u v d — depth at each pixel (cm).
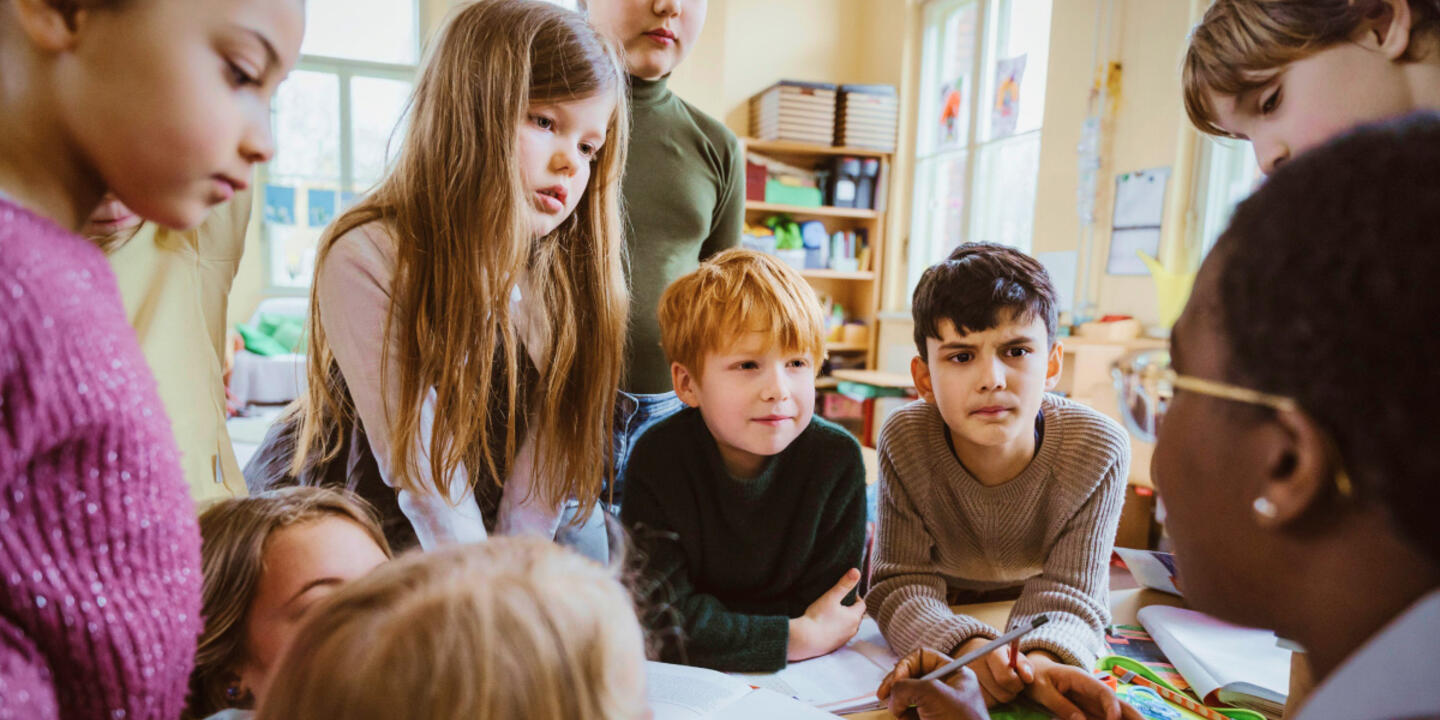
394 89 538
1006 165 389
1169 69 274
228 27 33
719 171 142
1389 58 52
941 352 85
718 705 64
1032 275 84
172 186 35
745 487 91
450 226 80
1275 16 56
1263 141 61
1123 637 85
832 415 446
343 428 89
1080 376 241
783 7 471
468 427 81
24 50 32
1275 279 27
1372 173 26
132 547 34
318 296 85
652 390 132
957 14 427
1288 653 74
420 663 29
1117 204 293
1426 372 23
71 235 34
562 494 93
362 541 62
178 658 37
